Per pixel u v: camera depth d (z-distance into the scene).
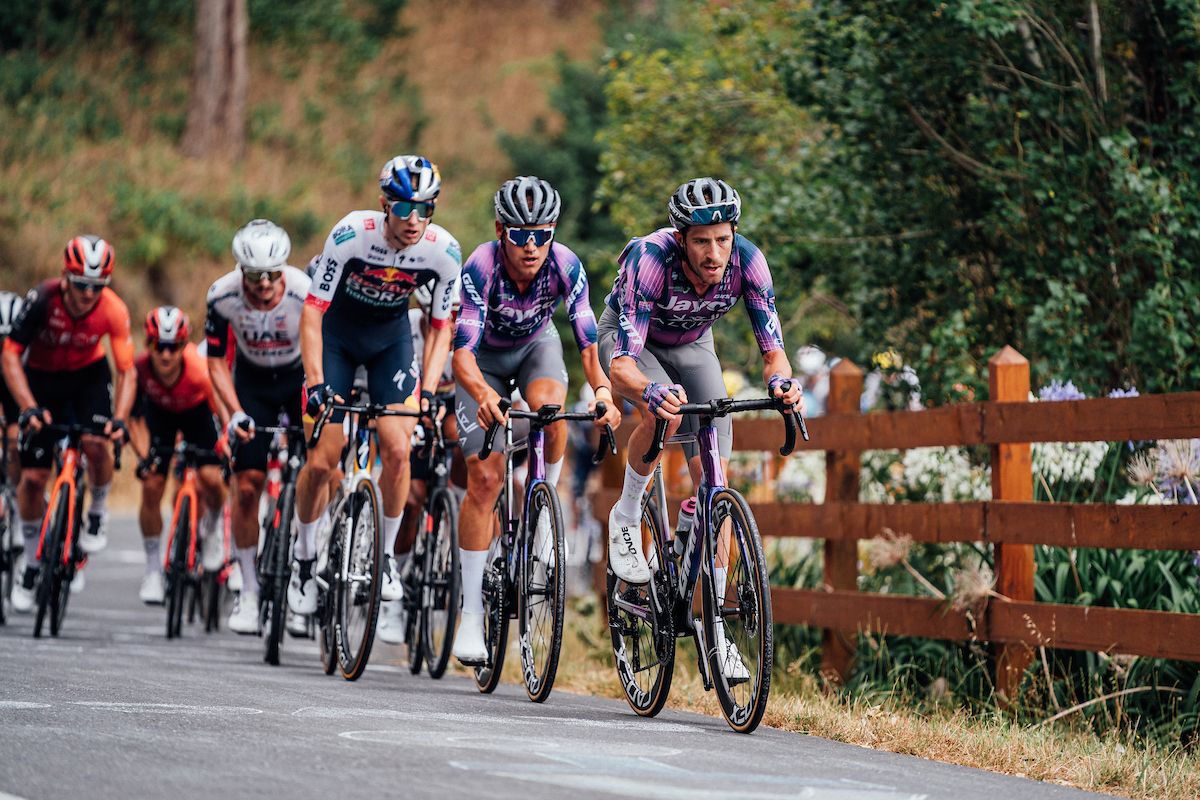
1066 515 22.33
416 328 29.77
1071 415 22.47
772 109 39.28
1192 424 20.84
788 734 20.14
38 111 91.56
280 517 27.78
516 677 26.56
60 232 82.88
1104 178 29.48
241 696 20.55
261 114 102.06
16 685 20.72
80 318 33.12
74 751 15.20
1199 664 22.81
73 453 31.61
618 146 41.28
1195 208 27.64
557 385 23.16
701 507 20.06
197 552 34.88
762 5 37.56
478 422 21.95
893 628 24.98
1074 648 22.06
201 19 94.19
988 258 32.34
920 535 24.78
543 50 118.44
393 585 24.98
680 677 25.69
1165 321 27.53
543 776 14.48
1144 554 23.92
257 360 30.44
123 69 99.94
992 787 16.44
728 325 41.41
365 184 99.94
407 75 113.69
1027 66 31.08
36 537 34.16
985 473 28.30
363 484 25.53
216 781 13.77
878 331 33.38
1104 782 18.38
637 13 85.62
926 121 31.97
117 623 36.38
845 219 33.38
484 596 23.61
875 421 25.88
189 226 85.88
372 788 13.52
